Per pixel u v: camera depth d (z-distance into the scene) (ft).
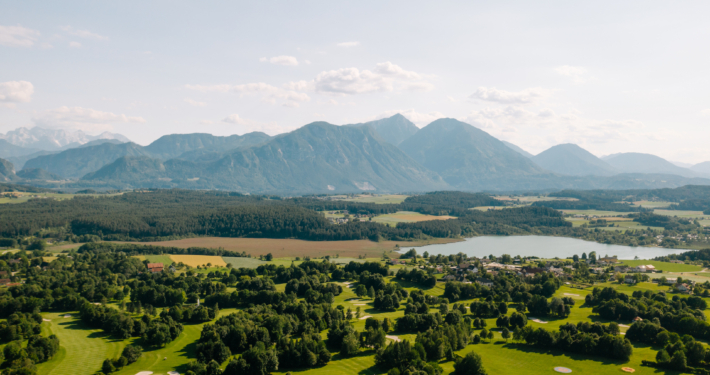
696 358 475.31
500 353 515.91
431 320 591.37
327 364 488.02
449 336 518.37
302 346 490.08
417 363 453.17
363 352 522.06
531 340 540.11
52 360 499.10
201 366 469.16
